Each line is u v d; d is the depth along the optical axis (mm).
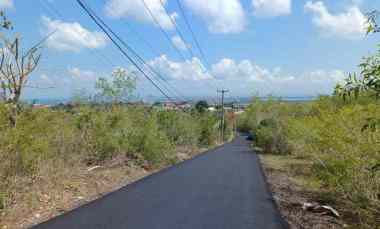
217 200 8375
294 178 12750
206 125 33969
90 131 12492
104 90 16359
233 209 7551
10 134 7027
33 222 6305
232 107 89938
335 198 8906
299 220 6941
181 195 8875
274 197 8930
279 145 24156
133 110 16250
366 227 6586
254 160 19016
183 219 6715
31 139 7680
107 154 12906
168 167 15266
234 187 10188
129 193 9008
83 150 11805
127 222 6422
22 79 7879
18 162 7398
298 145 15984
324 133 9227
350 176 7676
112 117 13852
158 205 7738
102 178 10602
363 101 7266
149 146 14781
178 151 22438
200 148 29516
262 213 7285
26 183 7668
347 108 8047
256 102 59000
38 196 7559
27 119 7918
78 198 8195
